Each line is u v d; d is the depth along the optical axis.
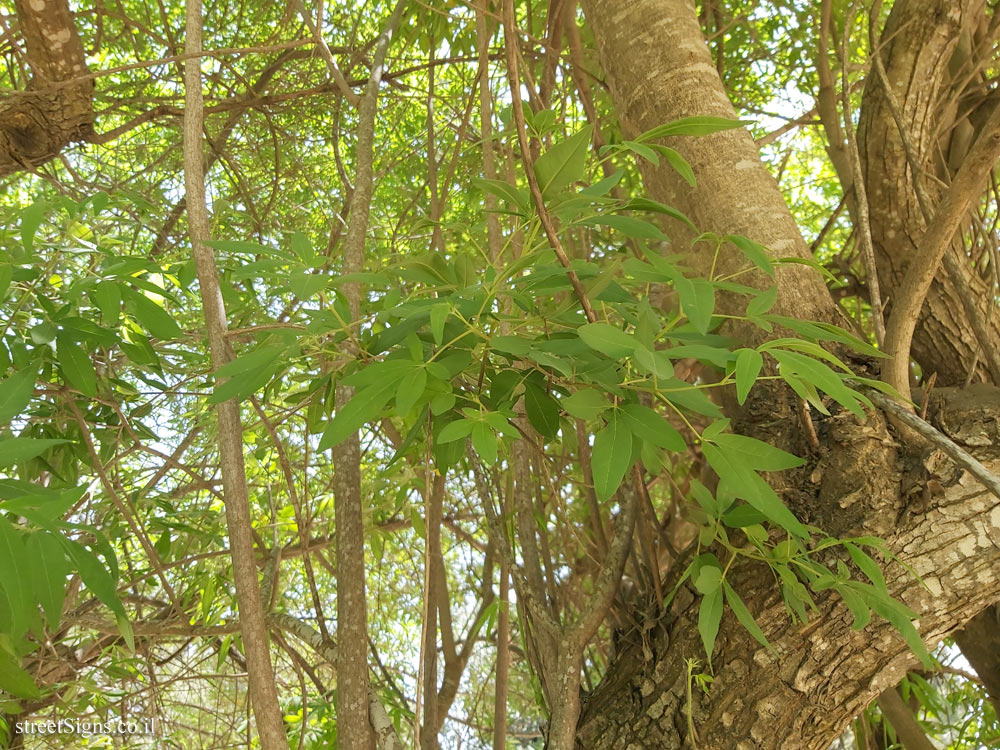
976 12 1.90
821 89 1.99
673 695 1.20
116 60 2.67
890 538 1.14
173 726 2.03
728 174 1.33
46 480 1.80
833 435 1.21
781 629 1.15
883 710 1.93
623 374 0.87
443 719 2.13
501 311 1.07
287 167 2.60
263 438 1.81
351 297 1.14
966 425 1.19
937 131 1.77
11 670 0.79
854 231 1.92
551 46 1.78
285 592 2.35
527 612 1.35
